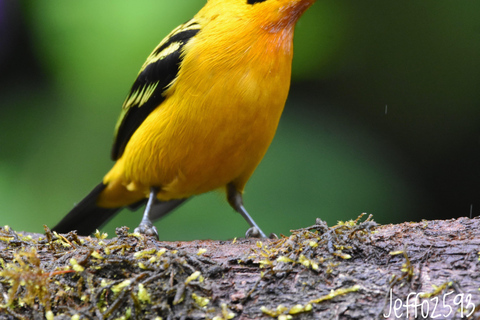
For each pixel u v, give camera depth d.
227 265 6.65
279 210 12.01
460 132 14.34
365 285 6.32
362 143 13.48
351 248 6.66
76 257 6.80
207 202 12.07
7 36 12.25
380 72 14.18
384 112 14.17
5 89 12.52
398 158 14.32
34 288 6.22
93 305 6.37
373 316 6.16
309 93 13.78
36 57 12.29
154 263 6.56
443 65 14.16
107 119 12.12
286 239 7.06
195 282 6.39
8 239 7.41
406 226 7.20
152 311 6.27
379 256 6.61
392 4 13.87
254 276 6.57
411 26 14.04
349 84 13.98
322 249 6.70
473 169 14.45
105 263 6.65
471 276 6.28
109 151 12.16
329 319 6.20
